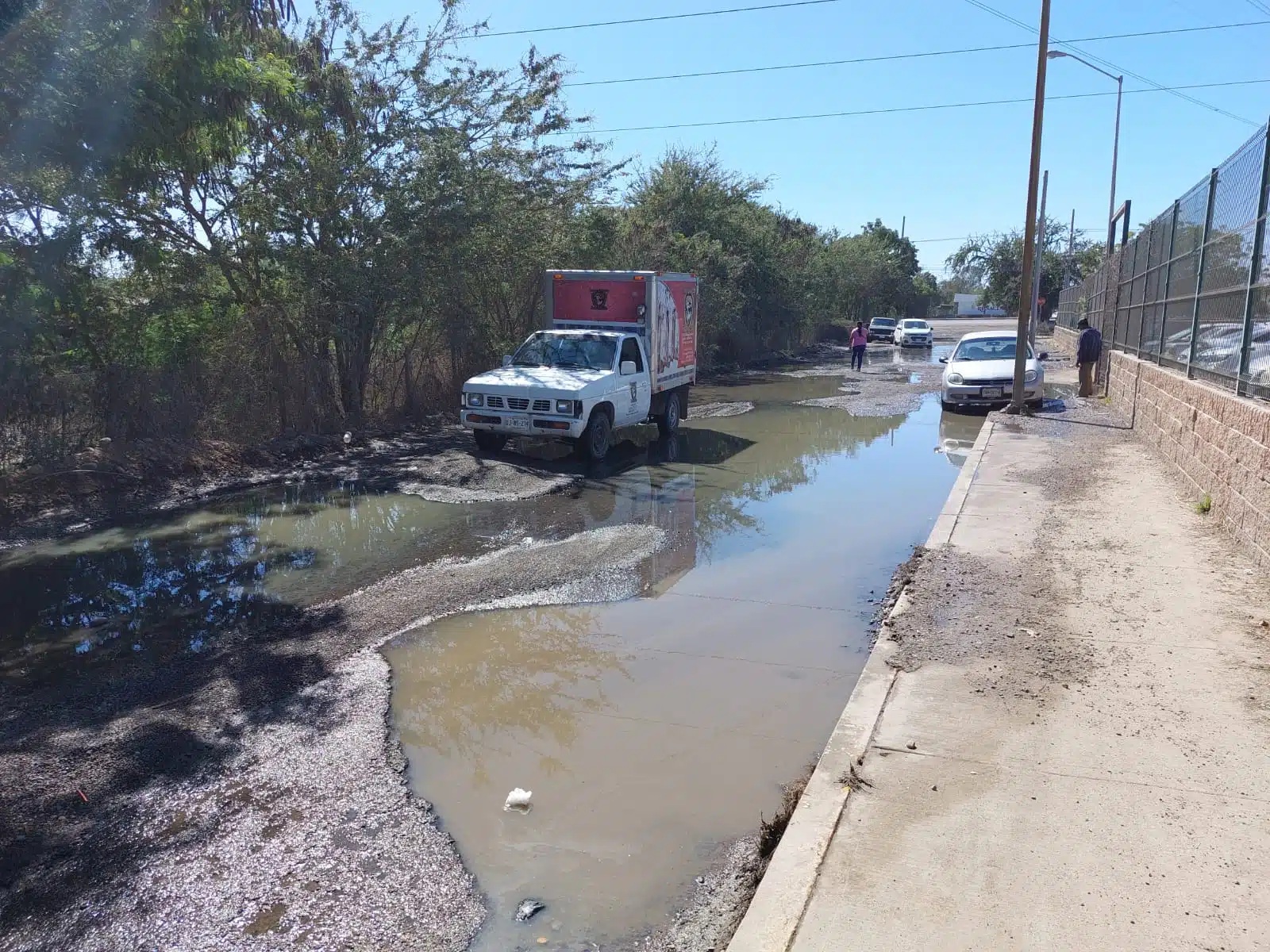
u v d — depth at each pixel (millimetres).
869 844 3520
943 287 124250
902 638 5664
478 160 16469
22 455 10109
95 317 11992
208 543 8688
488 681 5699
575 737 5000
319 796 4309
